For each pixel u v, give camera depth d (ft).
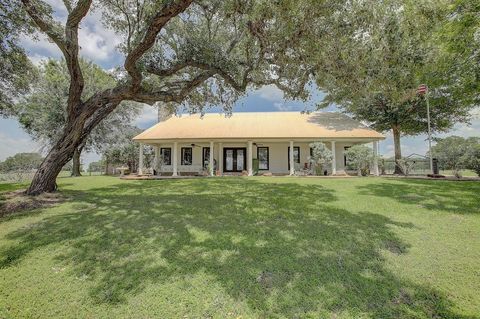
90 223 21.08
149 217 22.45
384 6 26.11
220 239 17.93
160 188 38.52
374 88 30.01
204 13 31.07
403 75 31.94
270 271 14.20
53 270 14.71
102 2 31.01
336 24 24.14
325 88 31.89
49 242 17.88
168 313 11.39
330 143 71.92
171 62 31.94
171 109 44.45
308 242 17.52
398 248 17.03
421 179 48.01
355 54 26.37
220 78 39.01
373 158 62.23
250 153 64.54
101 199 29.78
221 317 11.13
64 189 37.60
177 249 16.55
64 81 68.28
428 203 27.37
